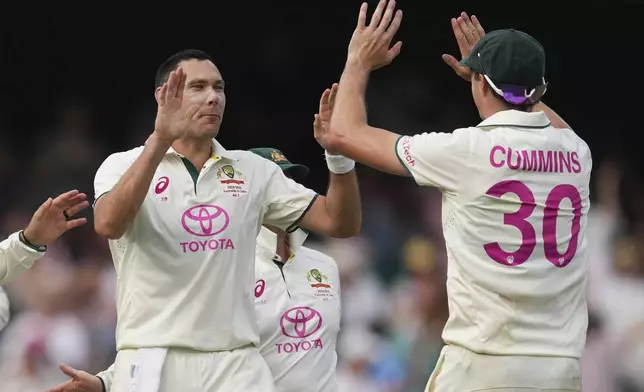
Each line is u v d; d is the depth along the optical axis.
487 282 19.38
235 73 58.72
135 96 58.66
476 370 19.50
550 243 19.55
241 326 20.91
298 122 58.66
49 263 42.41
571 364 19.59
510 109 19.98
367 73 20.34
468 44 21.88
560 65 60.41
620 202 55.88
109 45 58.47
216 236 20.77
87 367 40.66
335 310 24.06
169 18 58.44
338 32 58.81
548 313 19.59
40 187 53.38
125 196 19.75
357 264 44.44
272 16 58.59
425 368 39.69
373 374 39.91
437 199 52.84
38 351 39.62
